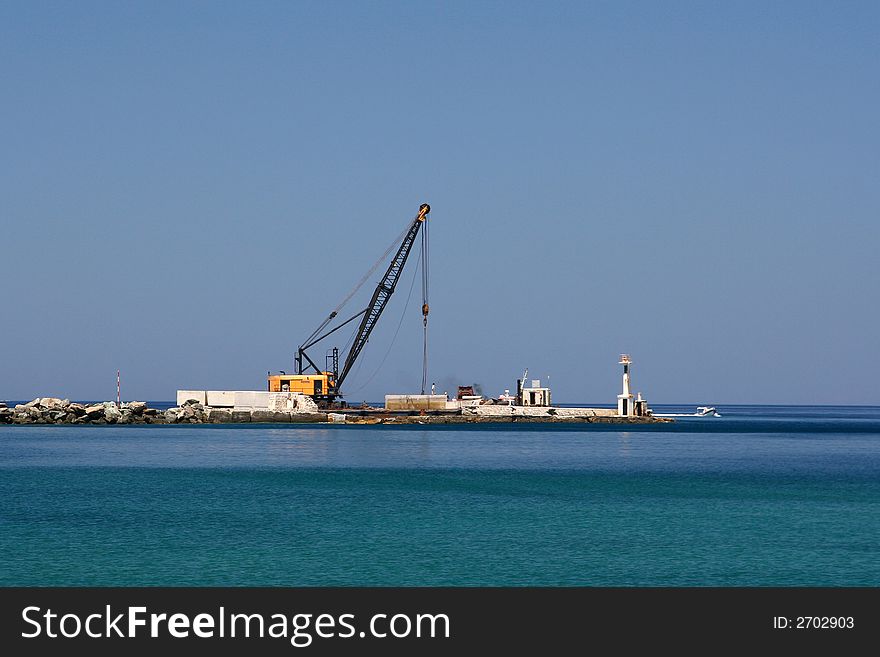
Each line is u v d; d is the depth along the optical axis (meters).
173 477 88.50
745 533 55.03
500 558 47.59
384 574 44.25
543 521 59.38
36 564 45.84
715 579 43.72
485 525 57.59
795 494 75.88
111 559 46.91
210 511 63.47
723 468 105.00
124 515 61.38
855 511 64.75
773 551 49.59
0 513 62.25
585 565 46.12
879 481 88.19
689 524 58.41
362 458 115.38
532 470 99.88
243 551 48.97
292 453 122.56
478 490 77.81
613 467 105.38
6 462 106.12
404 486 80.75
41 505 66.62
